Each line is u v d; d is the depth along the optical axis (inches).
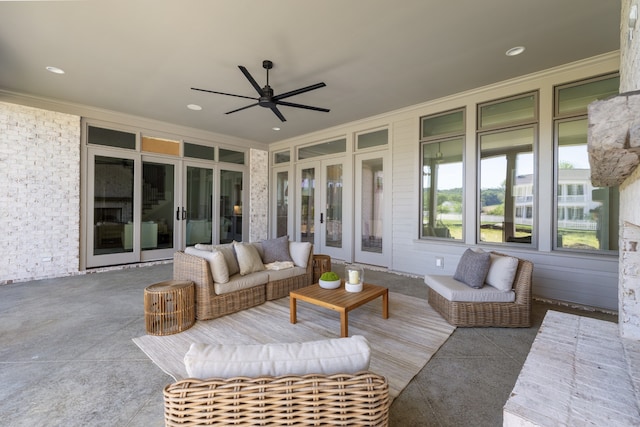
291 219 281.0
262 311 128.1
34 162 177.0
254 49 124.4
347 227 235.9
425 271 188.7
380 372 81.4
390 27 109.3
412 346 96.2
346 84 159.0
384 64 137.2
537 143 148.4
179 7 98.3
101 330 107.3
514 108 156.9
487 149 166.2
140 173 220.7
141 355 89.7
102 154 203.0
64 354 89.9
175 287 109.0
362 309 131.3
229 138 272.5
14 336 102.0
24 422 61.4
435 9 99.4
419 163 191.6
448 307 114.7
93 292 153.3
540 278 145.3
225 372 38.5
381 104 189.5
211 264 121.7
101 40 118.2
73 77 151.5
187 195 247.6
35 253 178.1
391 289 162.6
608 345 55.3
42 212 180.1
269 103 135.3
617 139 37.2
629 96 36.0
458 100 173.2
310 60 133.5
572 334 60.2
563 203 142.7
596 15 102.0
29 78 152.9
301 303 139.3
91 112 197.2
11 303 135.9
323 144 257.9
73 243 191.0
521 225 155.3
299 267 157.2
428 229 191.5
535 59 133.1
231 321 116.7
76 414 64.1
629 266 57.7
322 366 39.6
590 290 133.0
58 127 184.4
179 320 106.9
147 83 158.6
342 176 240.2
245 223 287.0
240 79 152.4
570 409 37.5
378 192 217.6
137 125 218.1
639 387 42.1
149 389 73.1
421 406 67.7
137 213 219.5
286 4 96.9
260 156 297.4
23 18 104.0
